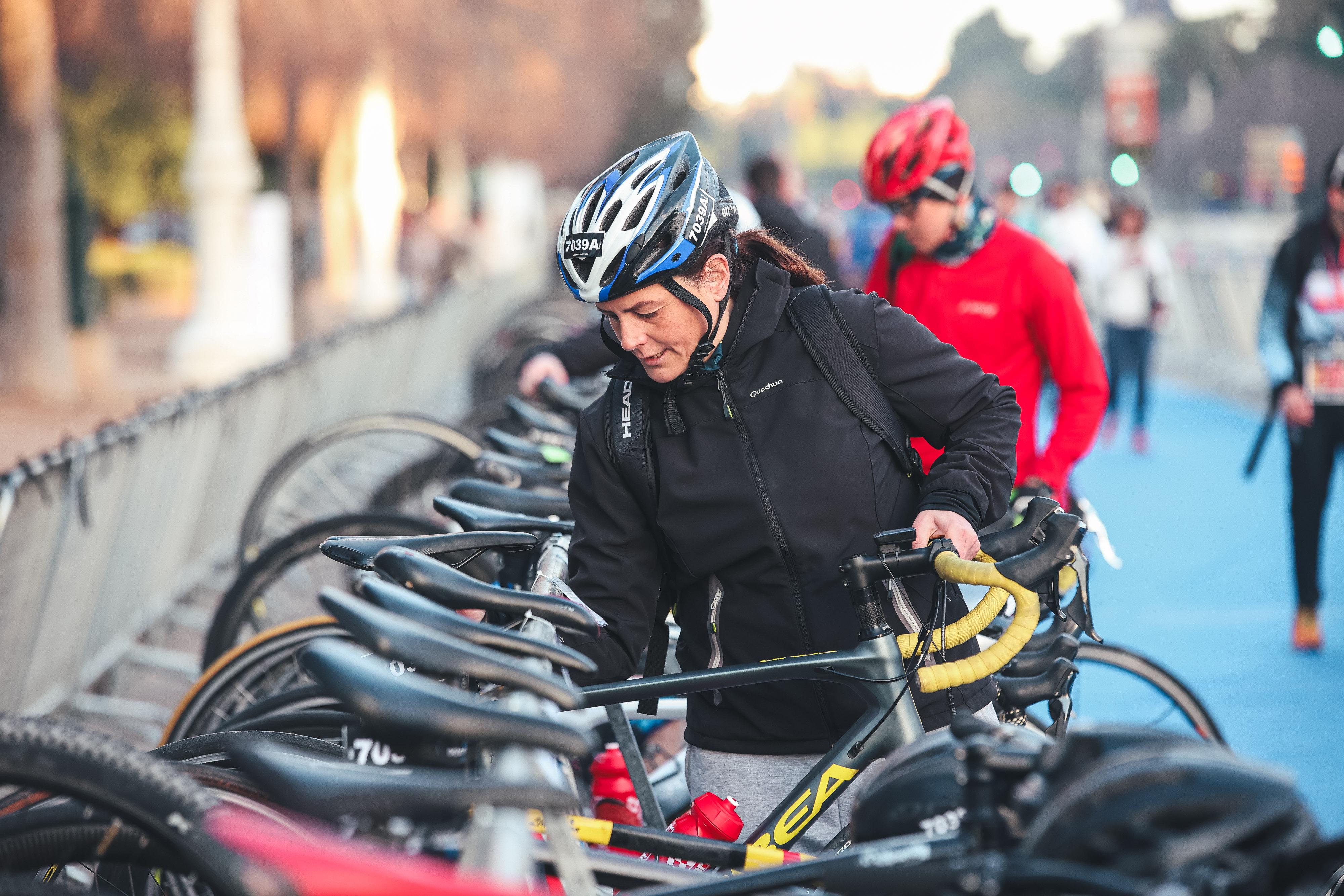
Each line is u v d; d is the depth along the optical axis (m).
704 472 3.80
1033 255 6.15
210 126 21.48
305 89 29.89
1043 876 2.30
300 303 33.94
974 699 3.97
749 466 3.78
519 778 2.34
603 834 3.44
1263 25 104.69
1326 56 16.41
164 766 2.68
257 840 2.07
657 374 3.75
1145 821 2.35
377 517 6.41
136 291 51.44
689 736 4.12
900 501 3.89
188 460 8.62
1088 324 6.20
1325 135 89.00
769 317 3.79
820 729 3.91
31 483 6.03
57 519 6.44
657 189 3.52
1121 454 17.42
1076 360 6.13
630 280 3.53
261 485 8.19
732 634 3.96
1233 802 2.36
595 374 7.23
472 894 2.04
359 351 13.95
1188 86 110.81
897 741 3.66
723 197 3.70
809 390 3.81
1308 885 2.35
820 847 3.81
